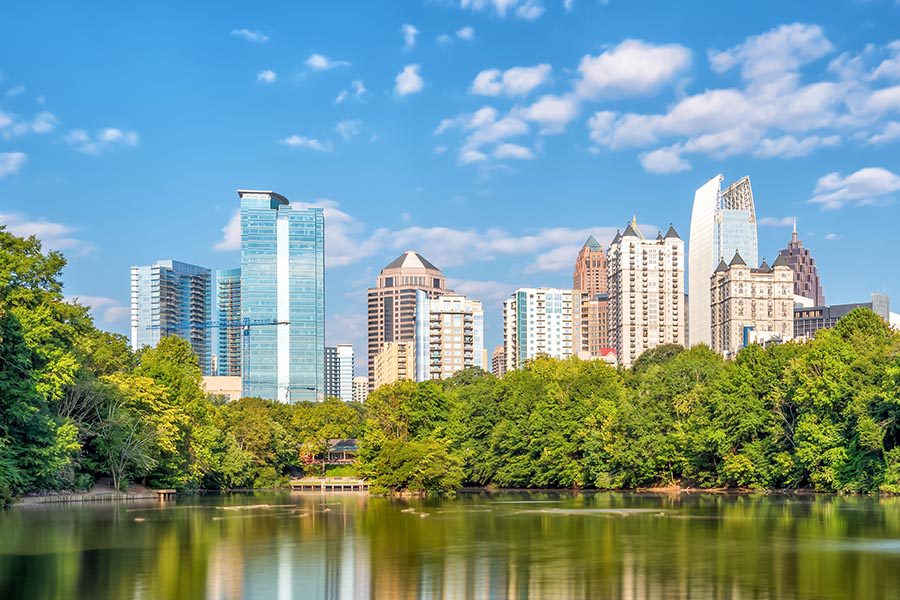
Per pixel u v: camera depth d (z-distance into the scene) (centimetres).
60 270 12788
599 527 9444
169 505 13388
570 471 18288
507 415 19875
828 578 6050
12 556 7088
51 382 11644
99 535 8556
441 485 16488
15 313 11338
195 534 8775
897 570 6350
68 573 6269
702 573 6294
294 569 6550
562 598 5481
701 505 12619
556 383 19638
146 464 14875
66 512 11306
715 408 16038
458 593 5662
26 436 11650
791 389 15012
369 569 6562
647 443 16838
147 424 15288
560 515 11131
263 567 6644
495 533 8919
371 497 16388
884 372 13625
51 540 8125
